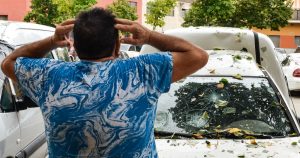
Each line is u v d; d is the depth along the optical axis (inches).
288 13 1045.8
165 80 93.0
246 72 209.0
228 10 815.1
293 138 172.4
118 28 93.1
